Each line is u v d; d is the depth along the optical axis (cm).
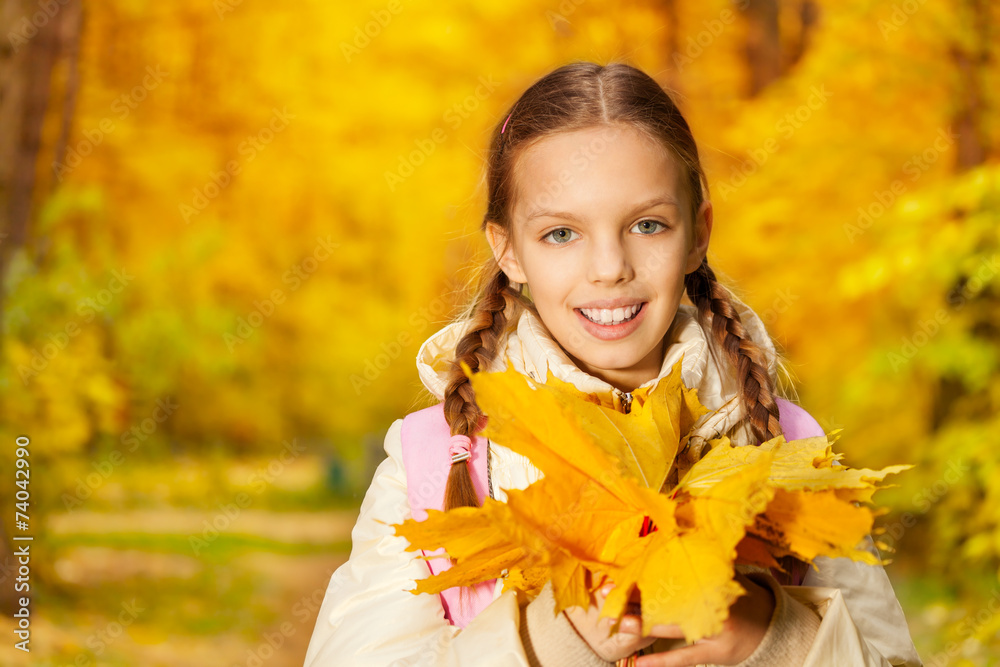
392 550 146
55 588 612
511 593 122
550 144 139
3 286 592
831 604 121
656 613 94
